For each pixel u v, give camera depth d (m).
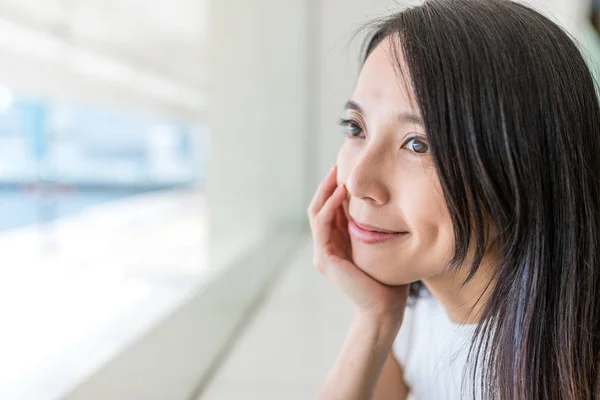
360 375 0.56
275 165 2.84
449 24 0.44
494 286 0.47
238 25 2.05
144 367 0.84
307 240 2.72
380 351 0.57
